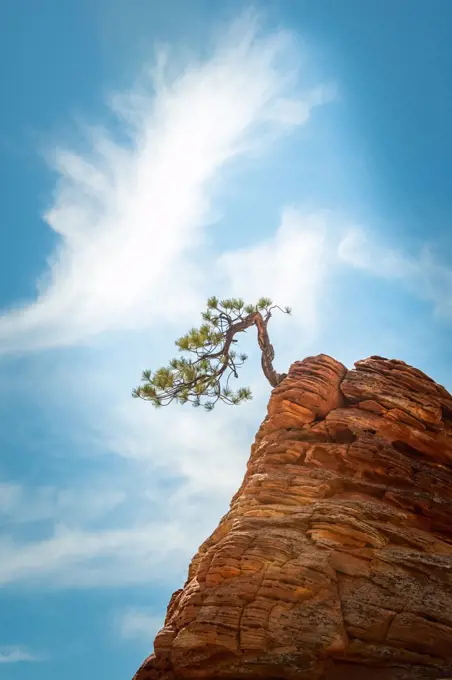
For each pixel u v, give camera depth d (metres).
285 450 29.67
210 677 24.03
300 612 24.30
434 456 29.70
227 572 25.44
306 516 26.81
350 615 24.38
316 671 23.42
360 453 28.75
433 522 27.27
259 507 27.59
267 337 38.47
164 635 25.55
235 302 38.72
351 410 30.50
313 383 31.30
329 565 25.36
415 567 25.47
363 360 32.44
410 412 30.33
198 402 38.38
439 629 23.95
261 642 23.83
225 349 38.38
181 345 38.09
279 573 25.05
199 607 25.27
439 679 22.31
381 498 27.86
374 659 23.64
